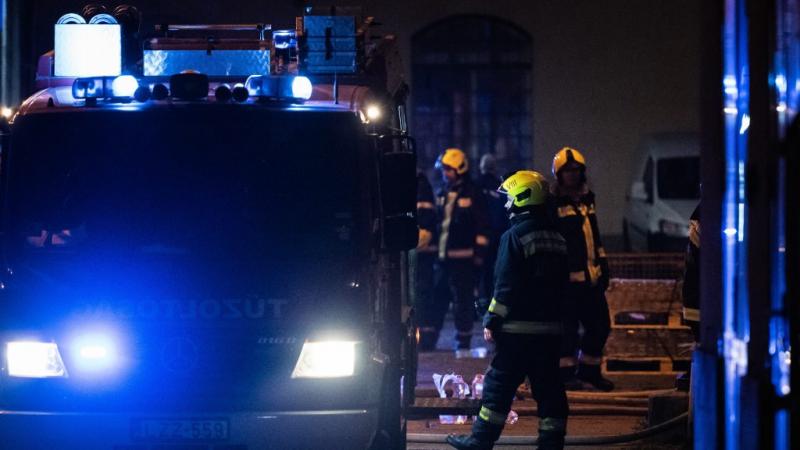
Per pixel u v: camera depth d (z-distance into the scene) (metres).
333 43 29.09
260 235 26.75
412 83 89.75
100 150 27.22
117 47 29.17
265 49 30.00
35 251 26.94
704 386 23.33
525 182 30.98
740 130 23.03
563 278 31.12
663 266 53.25
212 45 30.42
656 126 88.19
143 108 27.33
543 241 30.83
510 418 38.22
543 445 31.02
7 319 26.78
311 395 26.30
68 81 30.08
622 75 88.19
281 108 27.20
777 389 22.41
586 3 88.06
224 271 26.48
